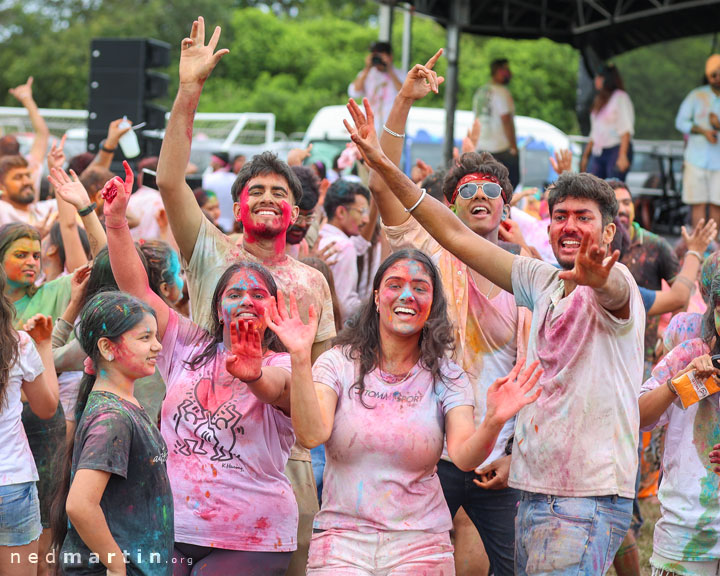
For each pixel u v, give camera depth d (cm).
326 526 373
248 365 361
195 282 444
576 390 362
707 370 388
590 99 1448
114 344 372
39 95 3678
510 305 464
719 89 1263
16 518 430
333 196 735
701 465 408
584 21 1401
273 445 396
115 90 1048
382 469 369
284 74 3628
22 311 546
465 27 1379
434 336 386
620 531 367
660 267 697
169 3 3850
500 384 342
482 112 1364
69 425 539
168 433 394
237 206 457
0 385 426
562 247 386
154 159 859
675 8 1280
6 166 770
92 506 347
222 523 383
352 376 382
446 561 368
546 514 365
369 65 1245
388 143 474
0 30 3941
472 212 482
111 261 406
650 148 1400
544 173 1577
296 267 462
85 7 4178
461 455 353
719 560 407
